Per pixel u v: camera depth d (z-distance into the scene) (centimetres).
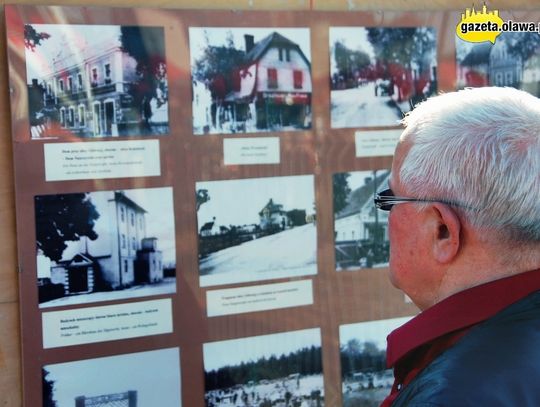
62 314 181
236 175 197
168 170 190
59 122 179
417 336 98
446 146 97
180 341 192
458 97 102
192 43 191
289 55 201
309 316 205
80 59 180
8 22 174
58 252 180
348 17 206
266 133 199
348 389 210
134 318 187
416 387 85
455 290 99
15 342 180
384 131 211
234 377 198
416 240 102
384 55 210
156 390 189
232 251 197
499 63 222
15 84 175
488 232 95
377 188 211
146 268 188
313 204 205
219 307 196
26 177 177
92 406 183
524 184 91
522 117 95
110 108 183
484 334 89
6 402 179
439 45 216
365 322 212
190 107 191
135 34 185
